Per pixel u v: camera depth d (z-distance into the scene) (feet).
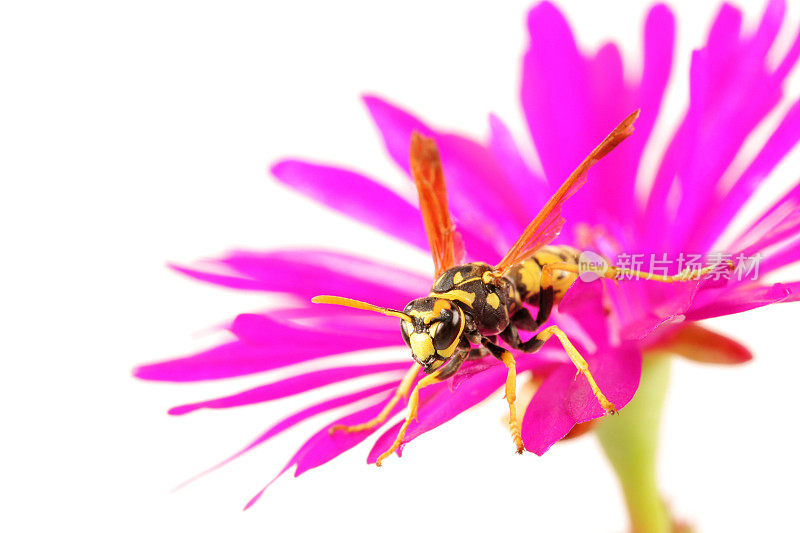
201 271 0.59
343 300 0.53
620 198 0.61
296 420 0.55
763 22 0.58
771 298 0.53
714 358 0.55
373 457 0.53
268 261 0.59
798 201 0.56
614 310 0.59
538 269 0.56
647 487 0.57
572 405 0.53
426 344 0.53
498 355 0.54
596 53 0.62
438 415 0.53
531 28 0.62
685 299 0.53
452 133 0.63
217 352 0.56
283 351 0.56
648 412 0.57
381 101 0.63
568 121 0.62
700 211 0.58
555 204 0.54
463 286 0.54
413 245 0.62
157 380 0.56
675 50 0.60
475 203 0.63
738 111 0.58
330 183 0.62
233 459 0.55
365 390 0.56
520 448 0.52
